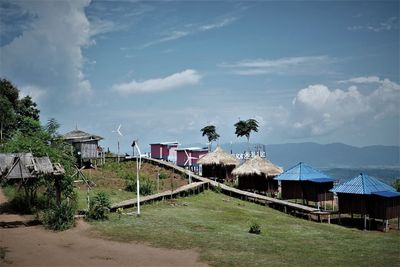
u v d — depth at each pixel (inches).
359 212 1499.8
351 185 1544.0
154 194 1785.2
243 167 2191.2
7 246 923.4
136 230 1134.4
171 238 1061.8
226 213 1540.4
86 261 845.2
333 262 924.6
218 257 904.9
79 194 1656.0
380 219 1600.6
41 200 1323.8
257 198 1899.6
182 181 2268.7
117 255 898.7
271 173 2122.3
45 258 850.8
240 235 1147.3
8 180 1202.0
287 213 1744.6
